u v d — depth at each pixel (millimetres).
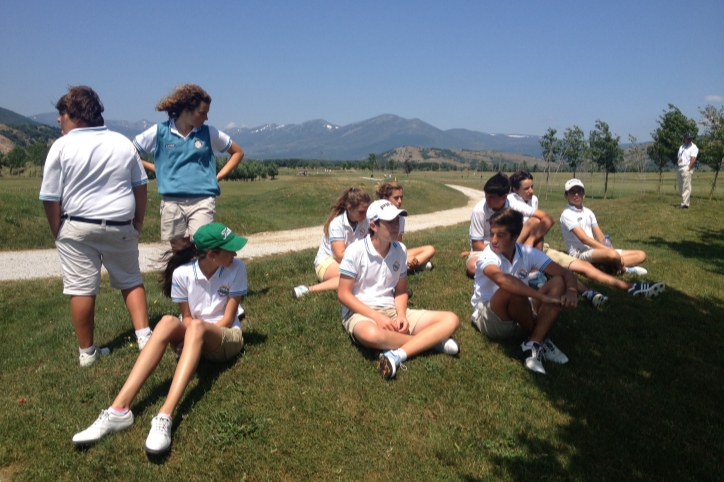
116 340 5734
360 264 4984
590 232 8281
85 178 4656
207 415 3955
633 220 14078
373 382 4438
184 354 3928
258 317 5832
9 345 6266
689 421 4051
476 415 4055
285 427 3848
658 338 5543
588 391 4422
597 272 7230
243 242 4500
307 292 6633
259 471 3447
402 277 5137
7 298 9086
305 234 20594
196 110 5832
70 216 4695
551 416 4066
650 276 8016
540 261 5105
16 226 15656
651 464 3527
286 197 30391
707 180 53219
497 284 4816
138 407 4094
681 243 11016
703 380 4691
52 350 5719
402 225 7098
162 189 5941
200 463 3504
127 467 3479
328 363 4773
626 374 4770
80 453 3648
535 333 4898
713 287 7582
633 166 45438
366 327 4715
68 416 4102
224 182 65125
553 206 35312
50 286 10094
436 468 3492
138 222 5191
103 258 4984
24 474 3477
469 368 4730
